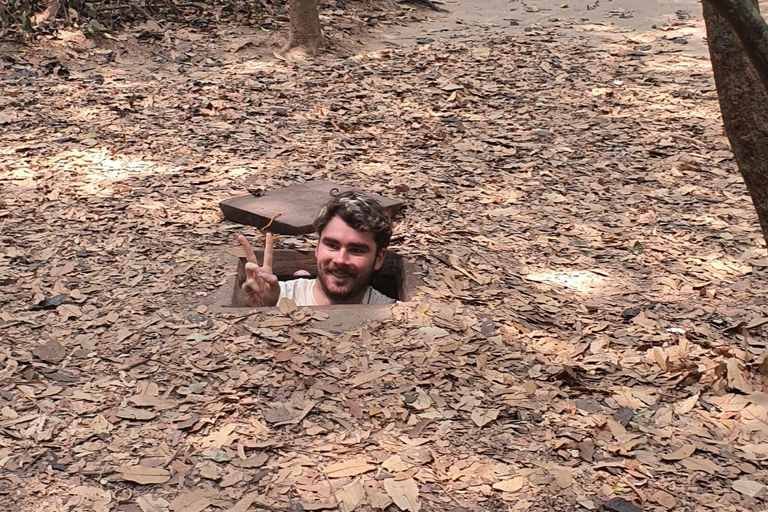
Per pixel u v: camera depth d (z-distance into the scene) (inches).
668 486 129.3
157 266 195.3
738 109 120.8
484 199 244.7
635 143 295.6
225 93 337.4
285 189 237.0
